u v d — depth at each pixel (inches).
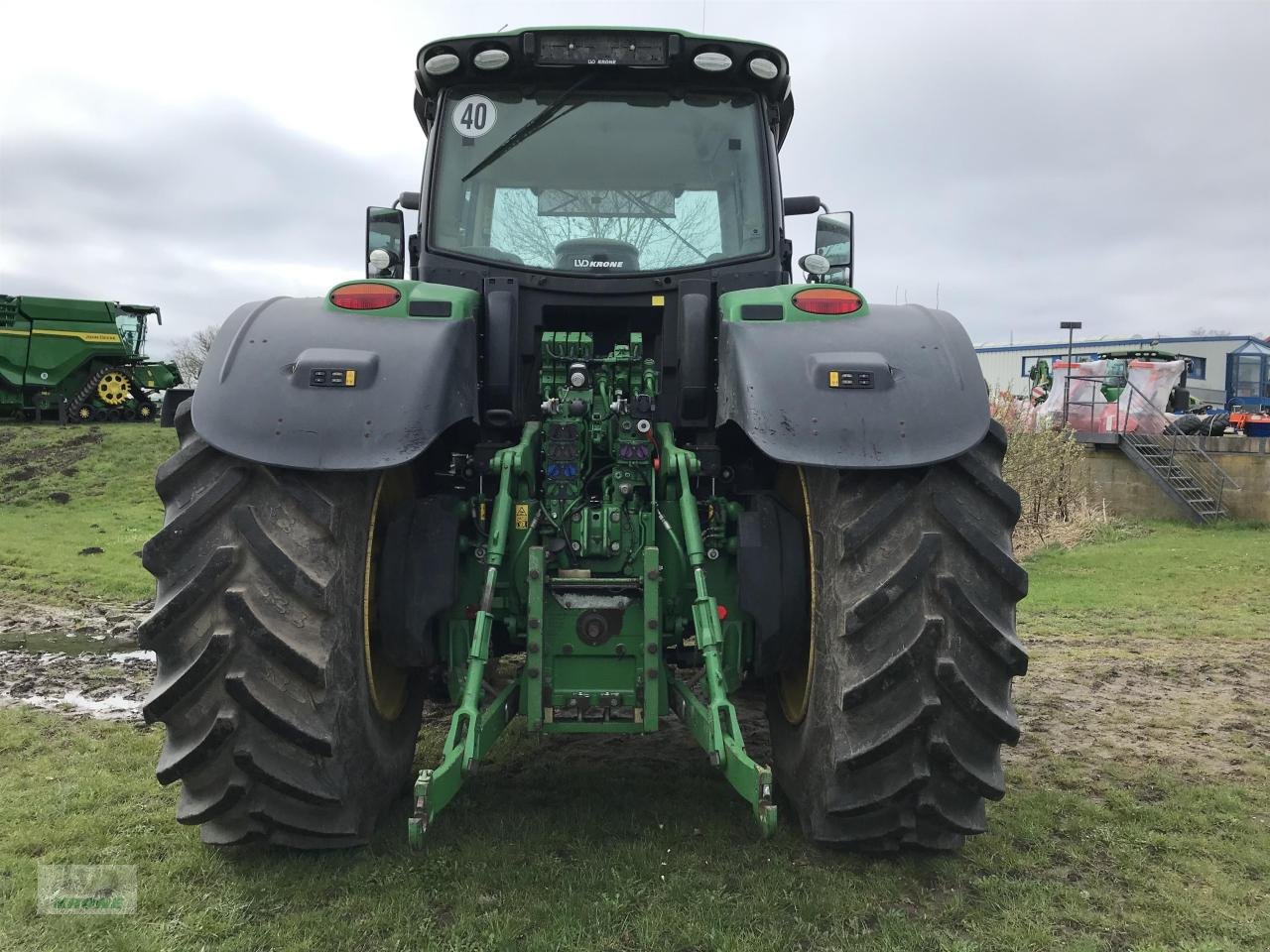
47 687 195.6
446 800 94.3
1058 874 113.7
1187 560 437.1
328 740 98.0
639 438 119.4
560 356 125.6
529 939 94.3
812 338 110.2
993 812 131.5
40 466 660.7
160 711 97.3
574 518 117.6
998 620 99.6
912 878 109.3
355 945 93.4
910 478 102.0
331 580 98.8
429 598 111.7
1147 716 185.5
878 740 99.0
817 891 104.8
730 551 120.3
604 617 111.3
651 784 138.4
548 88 142.6
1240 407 1198.3
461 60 139.6
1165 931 100.4
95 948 92.0
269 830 103.8
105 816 123.2
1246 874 115.2
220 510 99.0
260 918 97.7
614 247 139.3
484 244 140.3
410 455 97.3
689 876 107.7
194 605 96.8
